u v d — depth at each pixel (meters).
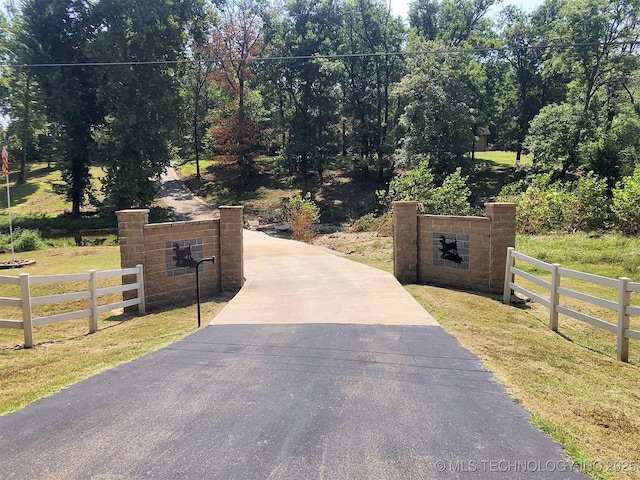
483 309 7.66
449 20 44.34
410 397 3.87
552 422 3.37
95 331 7.17
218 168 50.53
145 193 33.03
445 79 33.72
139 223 8.65
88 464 2.84
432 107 33.25
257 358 5.07
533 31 40.69
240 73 43.78
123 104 31.53
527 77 42.34
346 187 41.59
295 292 8.96
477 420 3.41
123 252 8.63
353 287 9.24
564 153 30.97
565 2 40.28
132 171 31.58
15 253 20.17
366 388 4.09
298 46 40.47
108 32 31.33
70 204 37.81
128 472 2.74
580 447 3.00
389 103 42.97
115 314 8.55
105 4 31.58
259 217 35.94
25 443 3.15
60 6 31.34
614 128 29.59
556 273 6.75
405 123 34.47
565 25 34.12
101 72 31.02
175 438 3.17
